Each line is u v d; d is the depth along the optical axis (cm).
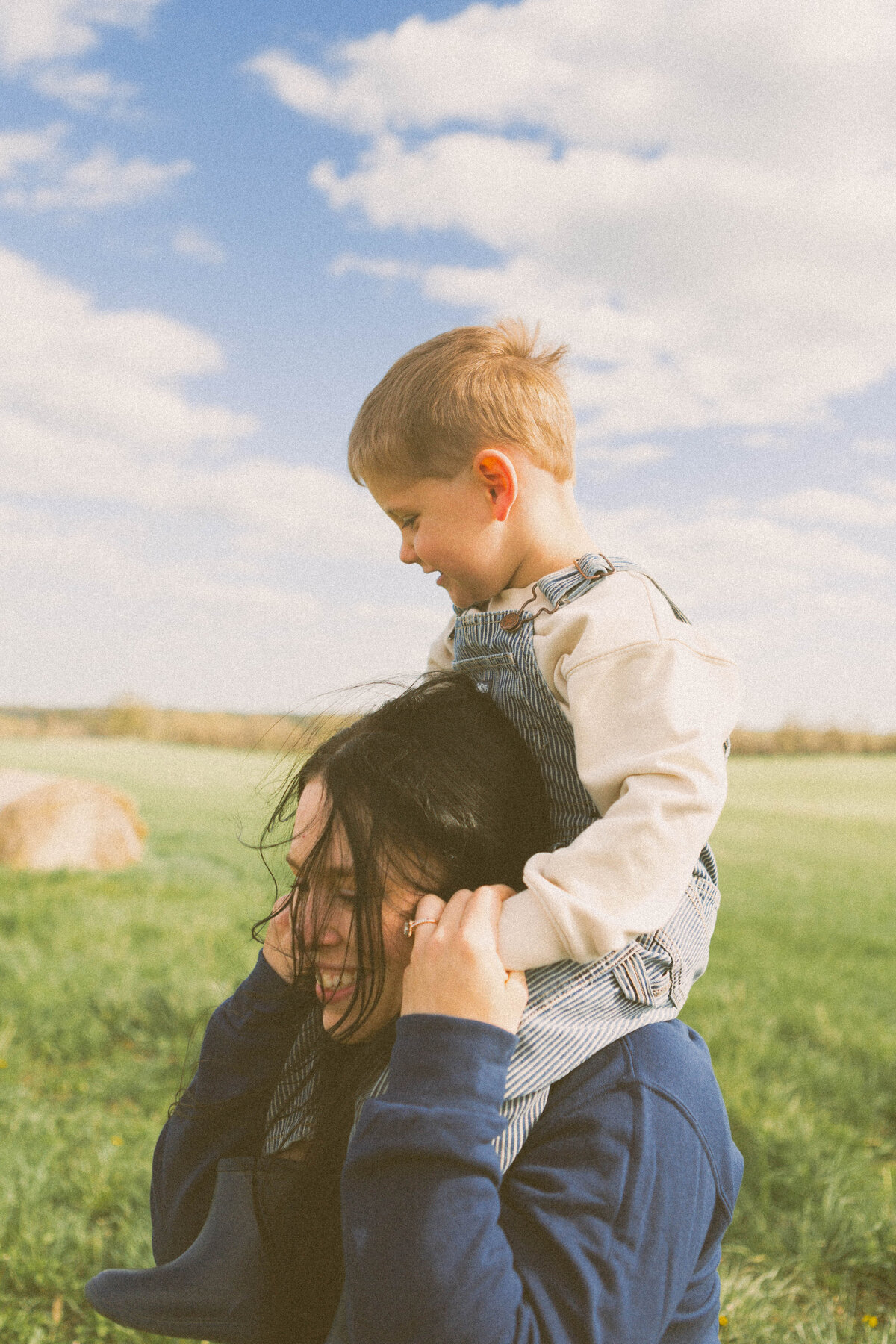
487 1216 79
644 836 98
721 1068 441
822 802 3006
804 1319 272
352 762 99
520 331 136
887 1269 299
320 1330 97
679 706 106
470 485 123
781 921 977
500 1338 74
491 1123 83
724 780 107
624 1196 82
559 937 91
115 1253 286
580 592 117
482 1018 87
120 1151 354
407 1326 75
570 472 131
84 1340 252
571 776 112
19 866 980
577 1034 92
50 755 3769
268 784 121
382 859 95
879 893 1276
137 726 4781
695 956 106
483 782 102
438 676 116
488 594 127
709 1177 90
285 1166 102
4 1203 306
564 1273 79
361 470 133
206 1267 101
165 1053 464
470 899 95
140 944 668
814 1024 539
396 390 128
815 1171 348
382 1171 82
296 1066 108
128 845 1063
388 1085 90
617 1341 78
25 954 602
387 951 96
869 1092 446
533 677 114
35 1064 454
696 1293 92
